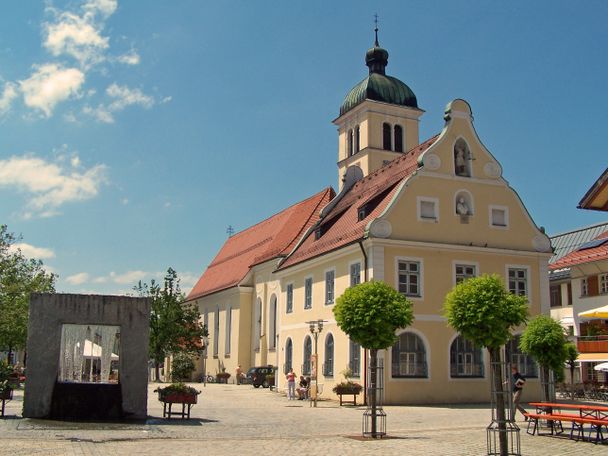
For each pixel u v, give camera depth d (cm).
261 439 1872
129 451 1564
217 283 7275
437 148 3669
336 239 3944
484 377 3481
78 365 2322
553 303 4941
